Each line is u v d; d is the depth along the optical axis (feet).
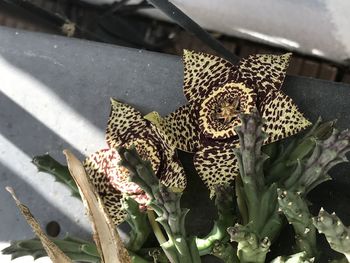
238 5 0.72
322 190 0.60
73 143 0.68
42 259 0.67
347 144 0.49
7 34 0.70
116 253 0.49
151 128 0.61
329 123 0.57
